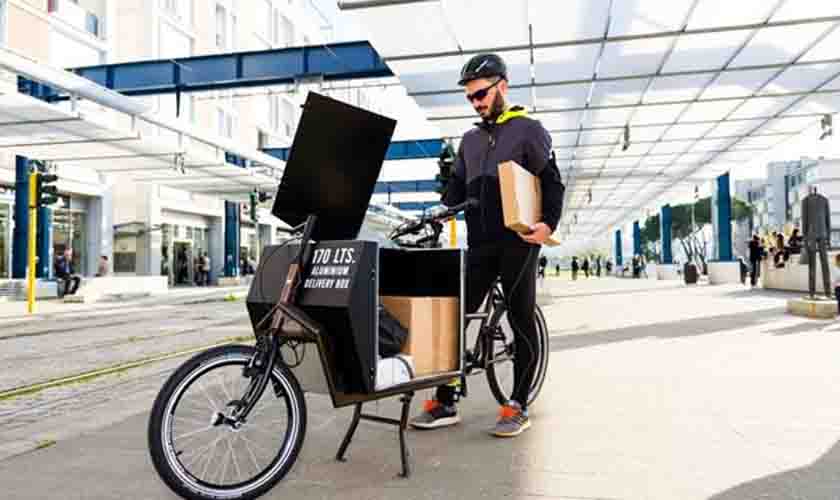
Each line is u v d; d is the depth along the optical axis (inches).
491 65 136.3
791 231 746.8
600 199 1364.4
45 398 180.2
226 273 1382.9
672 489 99.8
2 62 458.3
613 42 441.4
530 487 101.5
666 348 249.0
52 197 571.2
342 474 108.8
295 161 106.3
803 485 100.5
